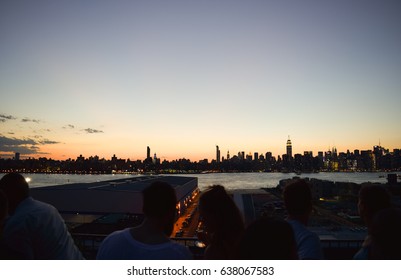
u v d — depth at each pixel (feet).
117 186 242.58
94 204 205.67
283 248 5.37
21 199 10.94
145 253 7.93
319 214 245.04
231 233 9.45
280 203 255.29
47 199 211.61
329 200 336.08
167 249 8.06
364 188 10.14
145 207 8.46
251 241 5.50
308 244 9.09
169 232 8.78
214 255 9.42
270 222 5.71
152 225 8.41
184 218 252.01
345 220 213.46
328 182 356.79
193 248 19.65
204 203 9.73
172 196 8.57
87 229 145.18
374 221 6.97
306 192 9.80
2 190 10.78
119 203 201.46
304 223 9.89
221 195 9.74
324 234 150.61
